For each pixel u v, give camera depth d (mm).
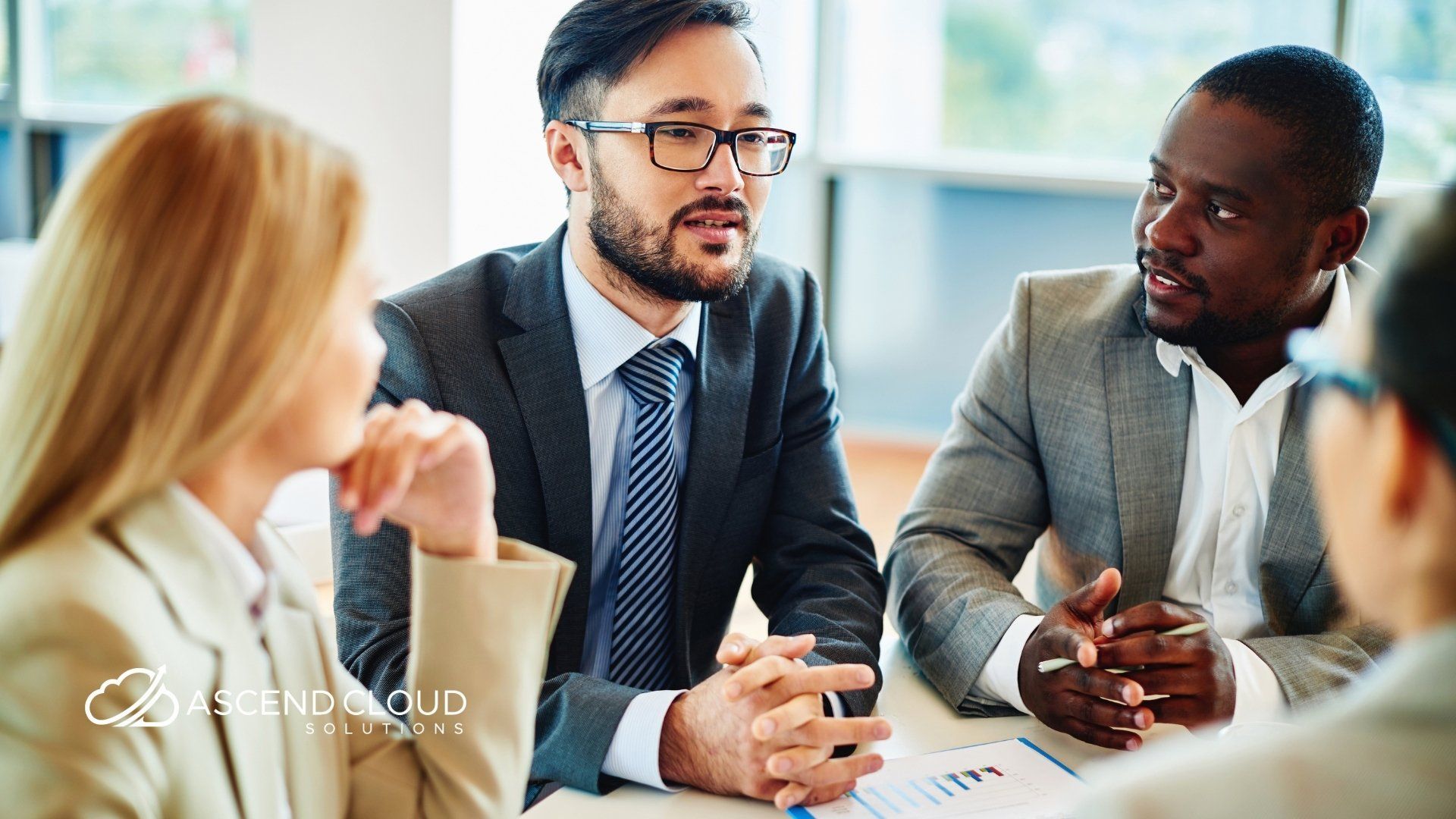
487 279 1534
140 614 766
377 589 1351
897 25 4875
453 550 999
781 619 1499
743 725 1113
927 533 1602
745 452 1587
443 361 1429
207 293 741
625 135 1394
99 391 741
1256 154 1312
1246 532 1502
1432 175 4207
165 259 738
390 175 3268
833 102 4977
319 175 795
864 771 1098
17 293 3793
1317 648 1319
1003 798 1091
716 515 1539
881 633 1500
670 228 1408
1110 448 1557
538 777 1190
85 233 746
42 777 726
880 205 5000
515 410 1446
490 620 991
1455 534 473
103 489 753
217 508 862
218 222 746
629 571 1511
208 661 817
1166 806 511
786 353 1630
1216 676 1223
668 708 1161
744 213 1429
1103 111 4719
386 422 933
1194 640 1229
